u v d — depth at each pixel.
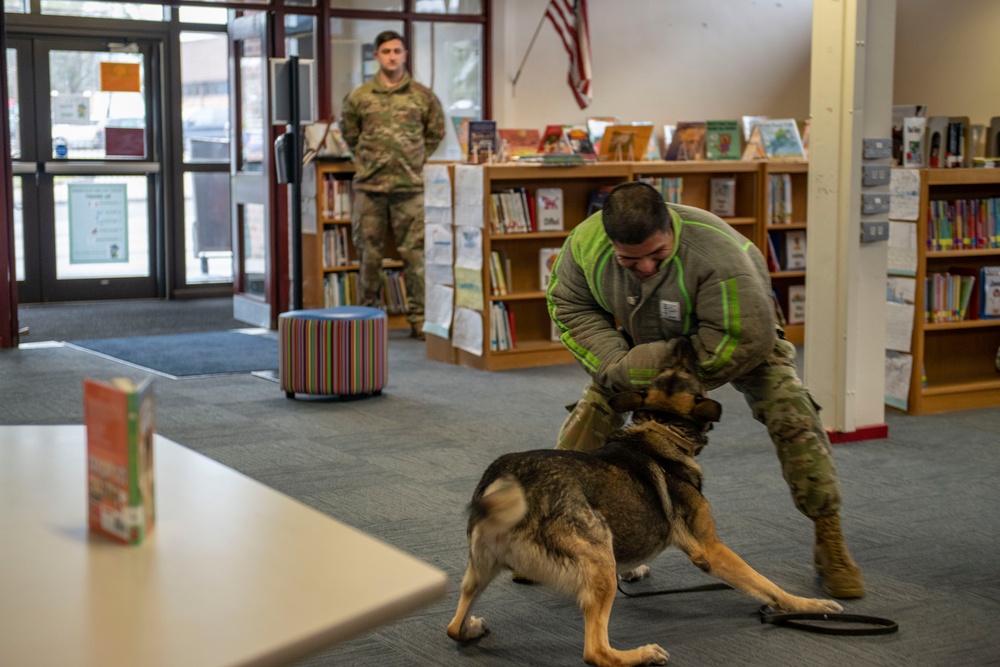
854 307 4.94
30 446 1.96
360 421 5.36
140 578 1.34
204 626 1.21
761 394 3.12
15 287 7.40
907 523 3.83
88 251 9.65
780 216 7.99
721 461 4.61
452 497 4.08
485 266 6.66
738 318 2.75
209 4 7.96
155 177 9.78
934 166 6.33
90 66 9.34
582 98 9.52
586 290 3.03
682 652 2.74
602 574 2.47
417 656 2.72
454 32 9.03
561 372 6.73
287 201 8.17
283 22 8.11
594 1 9.59
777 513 3.89
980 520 3.87
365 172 7.71
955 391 5.72
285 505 1.61
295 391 5.76
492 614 3.01
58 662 1.12
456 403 5.81
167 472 1.78
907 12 10.28
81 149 9.42
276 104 6.53
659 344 2.85
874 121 4.93
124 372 6.55
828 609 2.90
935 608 3.05
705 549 2.76
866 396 5.07
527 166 6.70
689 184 7.75
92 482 1.50
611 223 2.61
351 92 7.75
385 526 3.72
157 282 9.95
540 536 2.47
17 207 9.31
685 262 2.77
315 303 8.21
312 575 1.35
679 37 10.01
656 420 2.75
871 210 4.91
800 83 10.65
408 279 7.96
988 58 9.60
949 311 5.81
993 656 2.73
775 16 10.41
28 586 1.32
